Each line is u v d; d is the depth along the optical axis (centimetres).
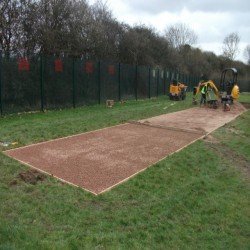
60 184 568
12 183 558
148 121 1267
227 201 560
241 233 466
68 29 2184
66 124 1104
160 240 424
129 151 807
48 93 1430
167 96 2711
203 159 777
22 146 793
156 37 4028
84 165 679
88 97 1702
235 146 936
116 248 394
